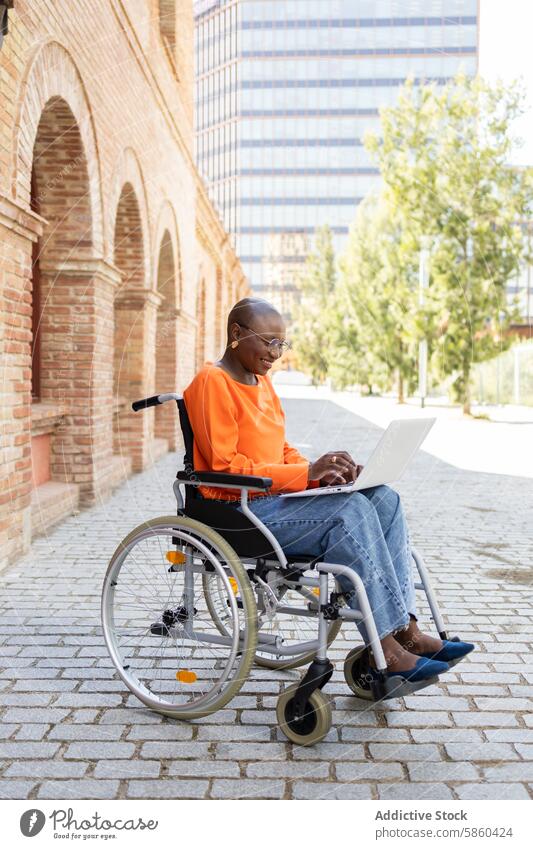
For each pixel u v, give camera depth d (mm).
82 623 3322
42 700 2541
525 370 23016
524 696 2639
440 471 9016
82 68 5648
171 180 9758
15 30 4195
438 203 16188
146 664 2859
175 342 10562
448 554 4906
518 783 2078
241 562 2400
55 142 5707
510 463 9766
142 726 2373
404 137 15492
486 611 3656
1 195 3904
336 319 9180
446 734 2348
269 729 2371
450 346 17812
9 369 4246
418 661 2250
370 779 2086
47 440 6105
